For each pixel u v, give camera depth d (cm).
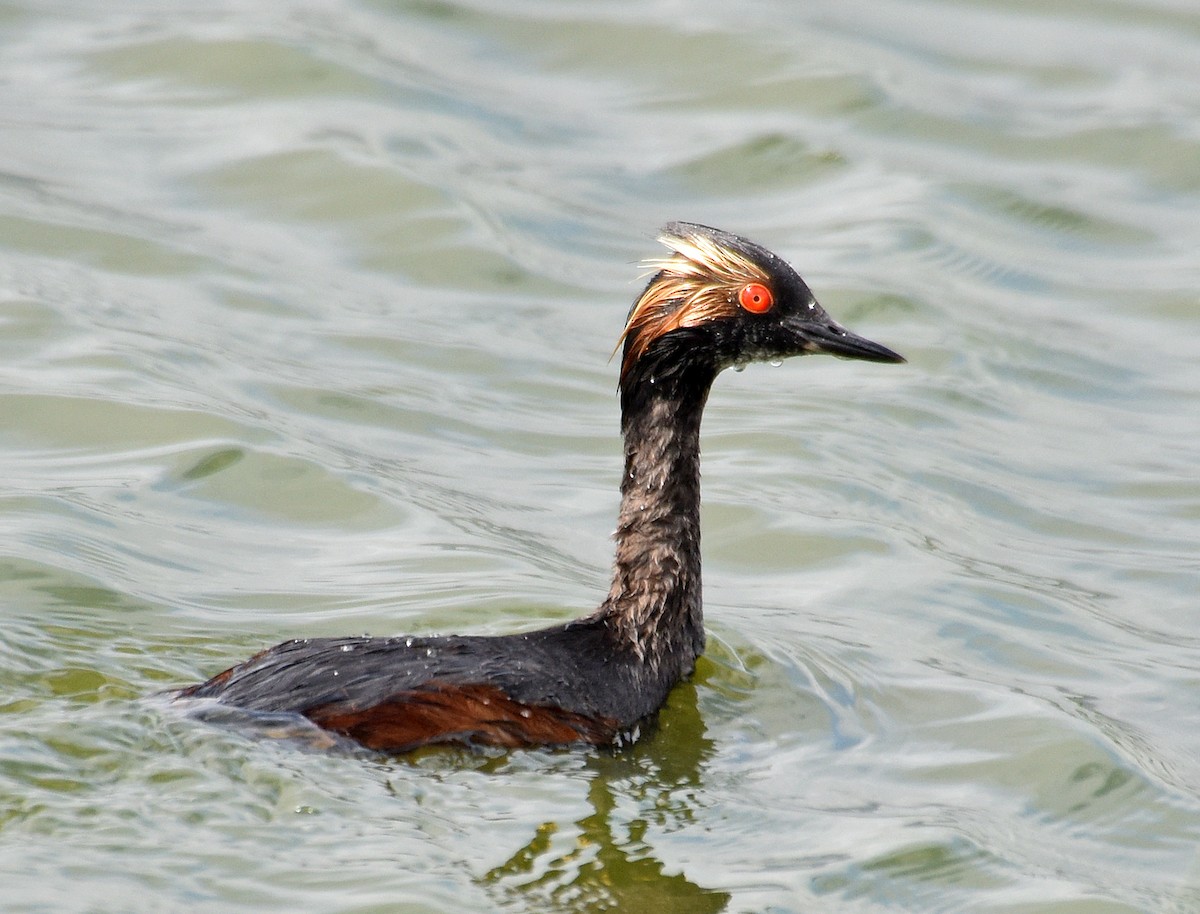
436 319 2042
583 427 1869
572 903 1038
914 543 1669
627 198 2302
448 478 1733
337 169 2262
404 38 2619
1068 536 1709
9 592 1384
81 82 2431
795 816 1172
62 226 2105
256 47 2506
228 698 1158
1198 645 1512
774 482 1770
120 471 1648
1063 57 2688
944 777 1252
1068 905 1096
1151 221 2320
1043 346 2070
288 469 1683
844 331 1326
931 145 2450
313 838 1059
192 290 2027
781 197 2330
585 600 1483
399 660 1191
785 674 1390
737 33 2658
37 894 973
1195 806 1238
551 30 2669
